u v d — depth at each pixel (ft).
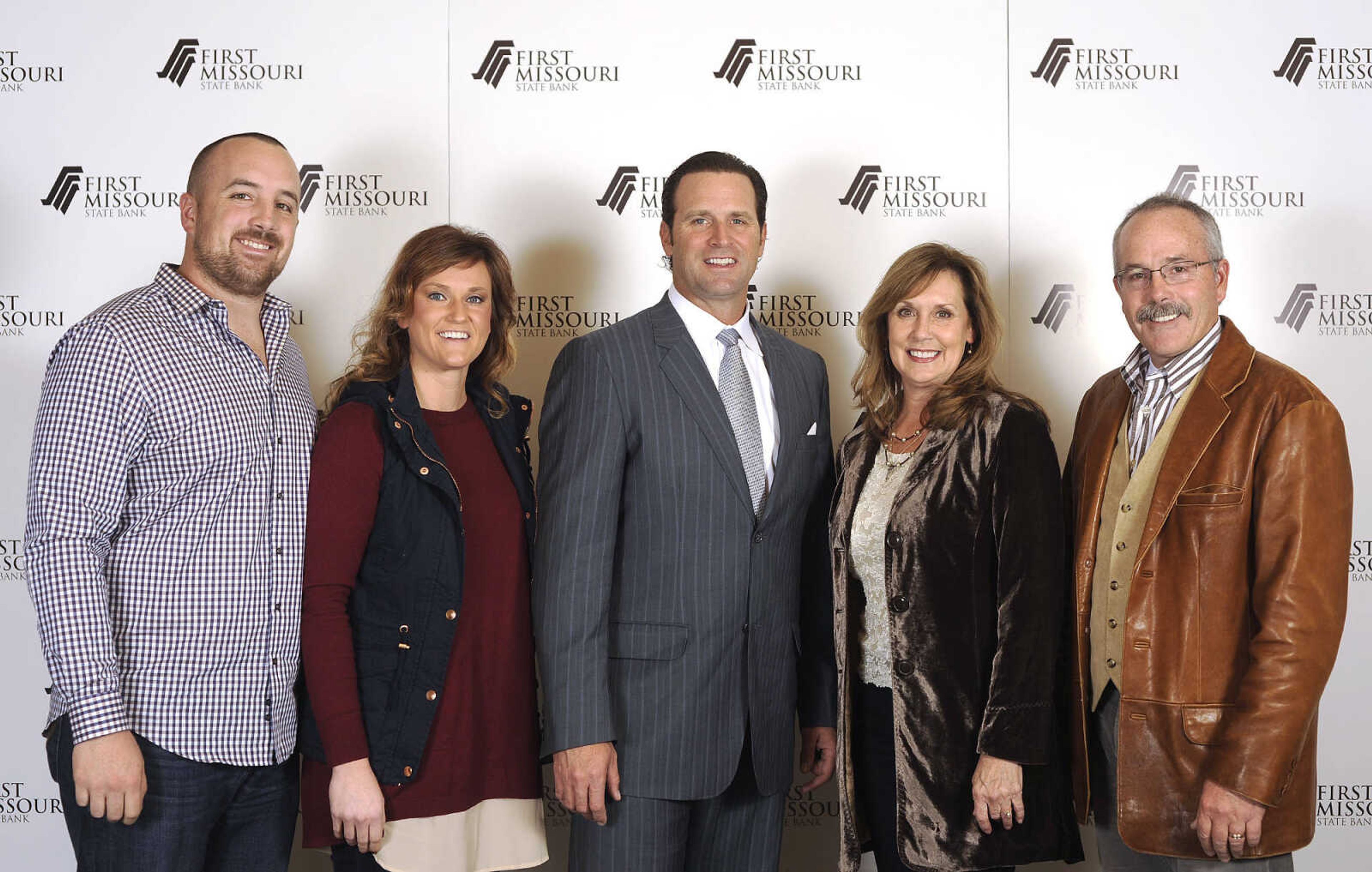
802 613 7.68
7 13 9.36
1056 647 6.29
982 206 9.52
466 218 9.50
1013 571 6.31
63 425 5.87
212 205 6.56
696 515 6.68
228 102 9.43
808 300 9.57
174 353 6.18
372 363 6.93
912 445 6.90
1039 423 6.55
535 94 9.48
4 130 9.37
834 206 9.53
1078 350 9.53
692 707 6.59
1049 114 9.48
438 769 6.40
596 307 9.55
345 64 9.45
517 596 6.84
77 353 5.97
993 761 6.19
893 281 6.98
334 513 6.41
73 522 5.82
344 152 9.45
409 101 9.46
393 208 9.48
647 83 9.50
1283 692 5.83
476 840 6.65
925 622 6.45
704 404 6.77
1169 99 9.46
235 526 6.21
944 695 6.39
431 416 6.86
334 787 6.18
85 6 9.37
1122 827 6.26
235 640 6.18
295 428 6.64
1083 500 6.88
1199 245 6.56
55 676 5.75
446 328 6.76
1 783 9.23
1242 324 9.47
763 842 7.06
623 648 6.67
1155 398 6.70
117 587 6.05
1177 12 9.45
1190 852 6.09
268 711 6.29
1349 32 9.42
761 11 9.50
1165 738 6.16
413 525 6.47
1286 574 5.94
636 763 6.57
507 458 7.06
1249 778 5.79
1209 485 6.23
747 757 6.90
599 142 9.50
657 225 9.52
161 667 6.04
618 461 6.66
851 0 9.48
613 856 6.59
